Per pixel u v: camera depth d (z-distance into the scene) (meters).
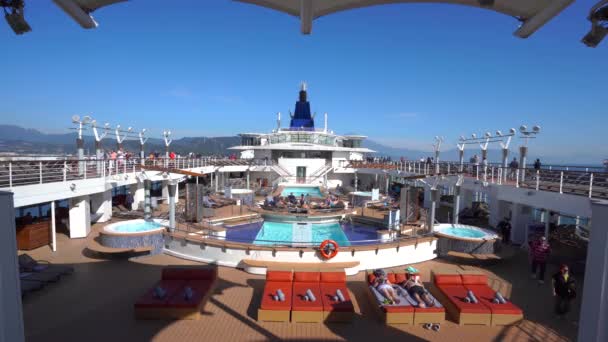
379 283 9.80
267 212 19.39
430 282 11.52
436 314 8.49
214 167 30.20
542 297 10.45
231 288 10.76
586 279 3.89
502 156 19.33
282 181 34.50
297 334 7.96
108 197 19.25
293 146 34.59
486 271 12.98
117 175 18.45
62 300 9.54
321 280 10.02
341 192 32.28
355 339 7.80
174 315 8.51
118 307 9.15
